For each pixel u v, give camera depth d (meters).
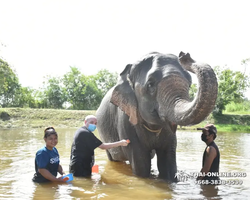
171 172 5.90
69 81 73.19
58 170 5.87
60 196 4.50
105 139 7.62
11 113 29.53
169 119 4.55
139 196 4.57
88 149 6.05
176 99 4.52
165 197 4.52
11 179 5.62
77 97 72.69
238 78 39.50
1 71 30.12
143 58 5.59
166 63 5.11
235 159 8.27
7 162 7.50
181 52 4.32
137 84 5.48
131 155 6.22
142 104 5.38
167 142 6.03
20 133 17.75
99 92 73.38
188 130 21.64
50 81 73.06
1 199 4.32
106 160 8.18
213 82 3.75
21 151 9.54
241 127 24.94
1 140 13.31
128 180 5.71
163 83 4.77
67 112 30.56
